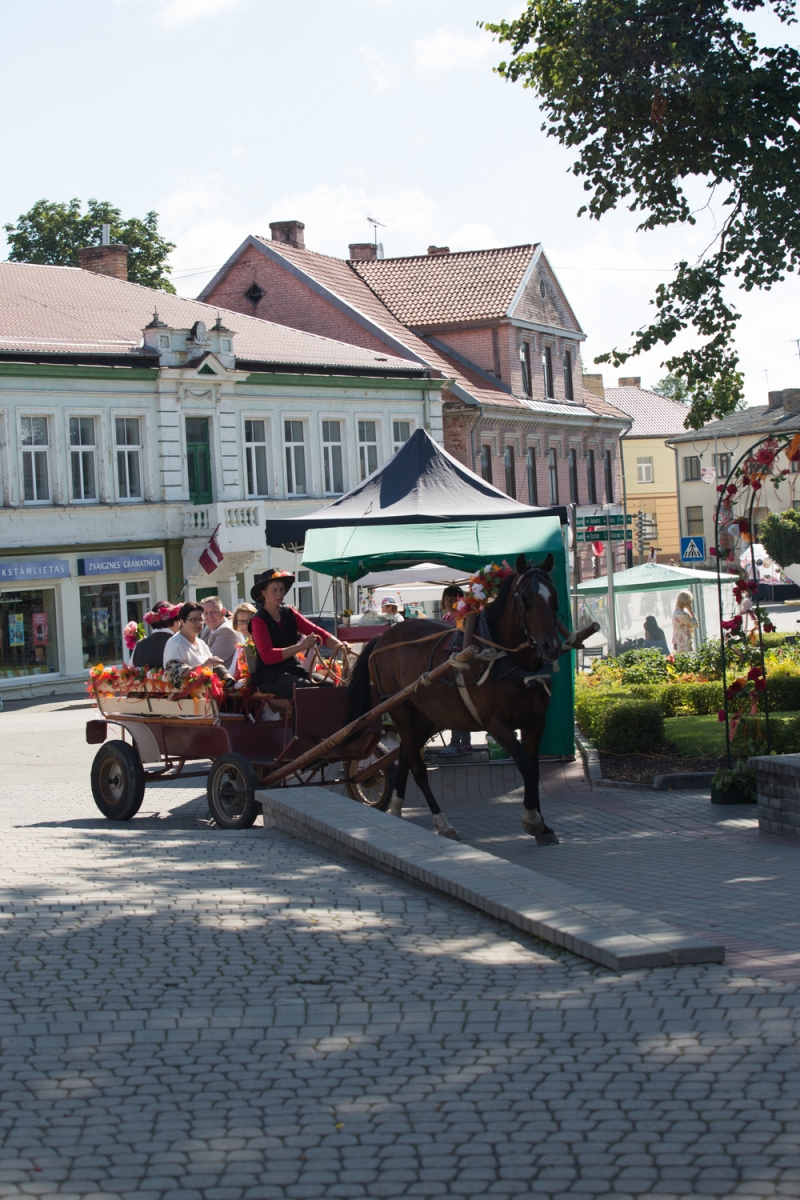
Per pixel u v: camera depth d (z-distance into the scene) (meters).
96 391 36.44
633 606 32.75
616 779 14.55
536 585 10.87
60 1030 5.63
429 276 57.56
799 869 9.71
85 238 61.81
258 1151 4.42
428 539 15.79
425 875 8.52
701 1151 4.31
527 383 56.75
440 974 6.52
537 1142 4.45
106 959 6.72
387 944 7.12
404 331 53.50
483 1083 5.00
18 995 6.11
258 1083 5.03
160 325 37.94
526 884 8.07
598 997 6.04
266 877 8.87
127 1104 4.83
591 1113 4.66
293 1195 4.11
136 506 37.31
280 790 11.59
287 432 42.97
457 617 11.38
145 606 38.09
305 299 51.09
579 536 26.94
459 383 50.97
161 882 8.62
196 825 13.02
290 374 42.09
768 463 13.42
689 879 9.48
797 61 19.25
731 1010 5.71
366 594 25.33
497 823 12.48
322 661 13.73
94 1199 4.07
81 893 8.25
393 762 12.98
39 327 36.84
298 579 42.44
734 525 13.73
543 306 58.50
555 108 20.00
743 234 19.42
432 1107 4.77
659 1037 5.43
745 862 10.08
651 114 18.70
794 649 24.61
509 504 17.20
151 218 62.91
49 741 23.02
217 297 53.19
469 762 16.59
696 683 20.83
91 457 36.66
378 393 46.06
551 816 12.73
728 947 7.15
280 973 6.50
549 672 11.21
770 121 18.98
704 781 14.05
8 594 34.53
